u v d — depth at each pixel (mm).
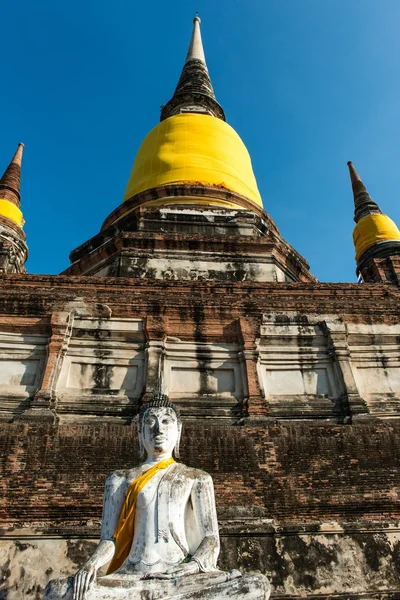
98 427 12758
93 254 22172
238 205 25844
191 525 5812
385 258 21828
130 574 5102
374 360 16266
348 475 12461
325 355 16109
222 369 15516
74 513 11242
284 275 22828
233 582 4840
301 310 16750
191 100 35969
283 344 16172
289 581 10414
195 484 6043
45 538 10688
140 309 16000
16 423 12859
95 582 4906
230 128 31562
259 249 22062
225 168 27953
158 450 6281
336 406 15016
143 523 5551
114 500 5918
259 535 10992
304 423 14023
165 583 4883
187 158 27734
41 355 15055
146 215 23281
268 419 13969
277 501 11875
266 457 12664
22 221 24094
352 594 10344
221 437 12930
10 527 10836
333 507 11867
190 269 20953
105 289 16844
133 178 29156
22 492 11391
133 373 15164
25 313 15477
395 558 10930
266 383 15438
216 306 16297
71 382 14672
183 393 14867
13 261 21641
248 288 17578
